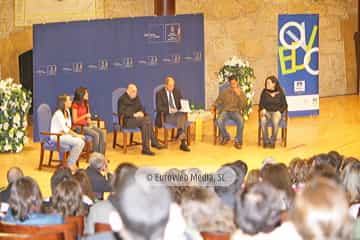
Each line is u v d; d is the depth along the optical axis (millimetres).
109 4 14250
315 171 5727
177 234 3078
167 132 11758
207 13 15547
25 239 4527
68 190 5324
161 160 11031
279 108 11812
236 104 11891
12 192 4922
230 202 5711
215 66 15828
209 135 12711
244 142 12219
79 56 12258
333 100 16859
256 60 16312
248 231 2820
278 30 13891
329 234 2281
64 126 10281
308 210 2307
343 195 2348
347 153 11633
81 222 5254
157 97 11750
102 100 12688
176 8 15125
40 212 5105
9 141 11312
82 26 12227
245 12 16031
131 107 11391
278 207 2844
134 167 5250
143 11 14703
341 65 17719
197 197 3936
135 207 2350
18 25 13555
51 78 11898
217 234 3943
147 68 13094
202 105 13797
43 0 13648
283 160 11109
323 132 13102
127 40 12828
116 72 12773
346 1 17625
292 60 14078
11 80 11375
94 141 10828
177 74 13422
